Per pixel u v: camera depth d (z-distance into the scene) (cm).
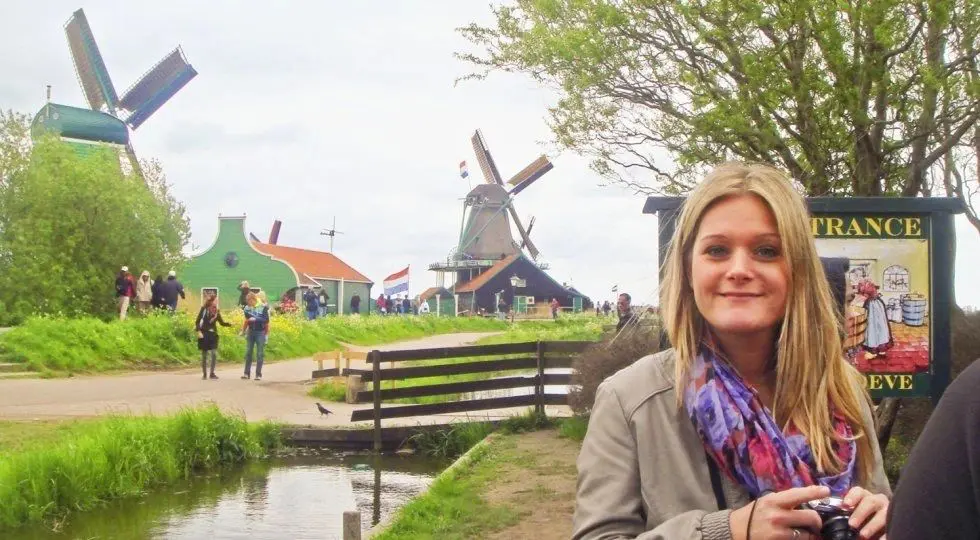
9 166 3953
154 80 6688
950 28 920
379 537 771
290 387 2139
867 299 712
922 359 711
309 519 985
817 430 218
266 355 3023
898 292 712
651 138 1068
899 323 712
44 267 3841
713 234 224
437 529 792
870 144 927
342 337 4084
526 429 1502
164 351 2591
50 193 3869
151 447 1213
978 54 905
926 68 867
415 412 1550
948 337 709
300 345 3334
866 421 232
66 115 5797
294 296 6756
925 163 932
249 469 1320
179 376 2289
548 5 1045
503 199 8800
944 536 146
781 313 223
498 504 891
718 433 211
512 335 4469
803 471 211
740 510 197
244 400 1905
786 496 192
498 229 8769
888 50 870
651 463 217
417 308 8312
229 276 6838
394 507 1056
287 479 1238
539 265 8962
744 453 209
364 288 8319
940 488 147
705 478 214
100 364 2348
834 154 955
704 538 196
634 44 1000
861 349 712
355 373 1919
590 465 223
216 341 2245
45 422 1469
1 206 3950
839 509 199
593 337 3906
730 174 229
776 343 229
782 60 917
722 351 229
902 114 939
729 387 214
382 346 4222
